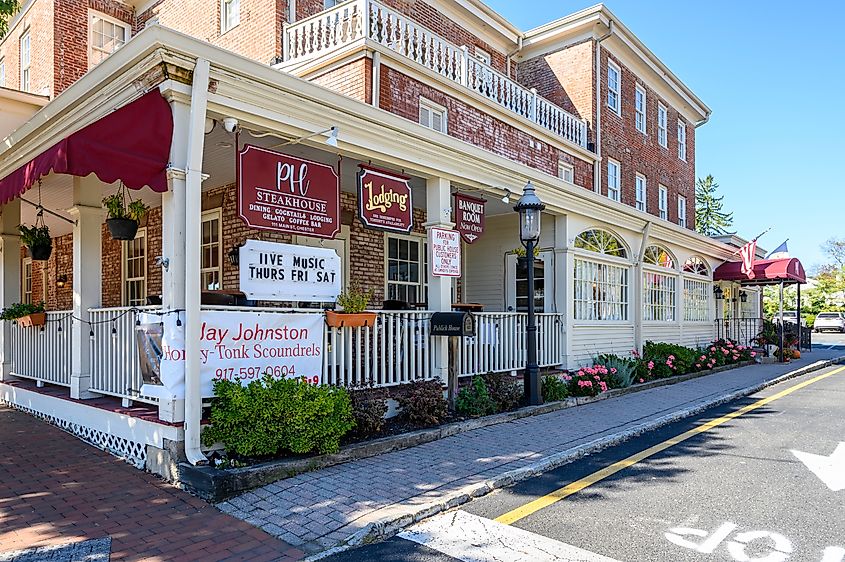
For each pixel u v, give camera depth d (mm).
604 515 4820
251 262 6262
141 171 5531
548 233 11773
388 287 11719
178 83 5645
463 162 8945
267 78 6211
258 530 4504
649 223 14242
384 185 7668
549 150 15320
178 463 5523
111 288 12953
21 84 13906
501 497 5309
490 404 8367
